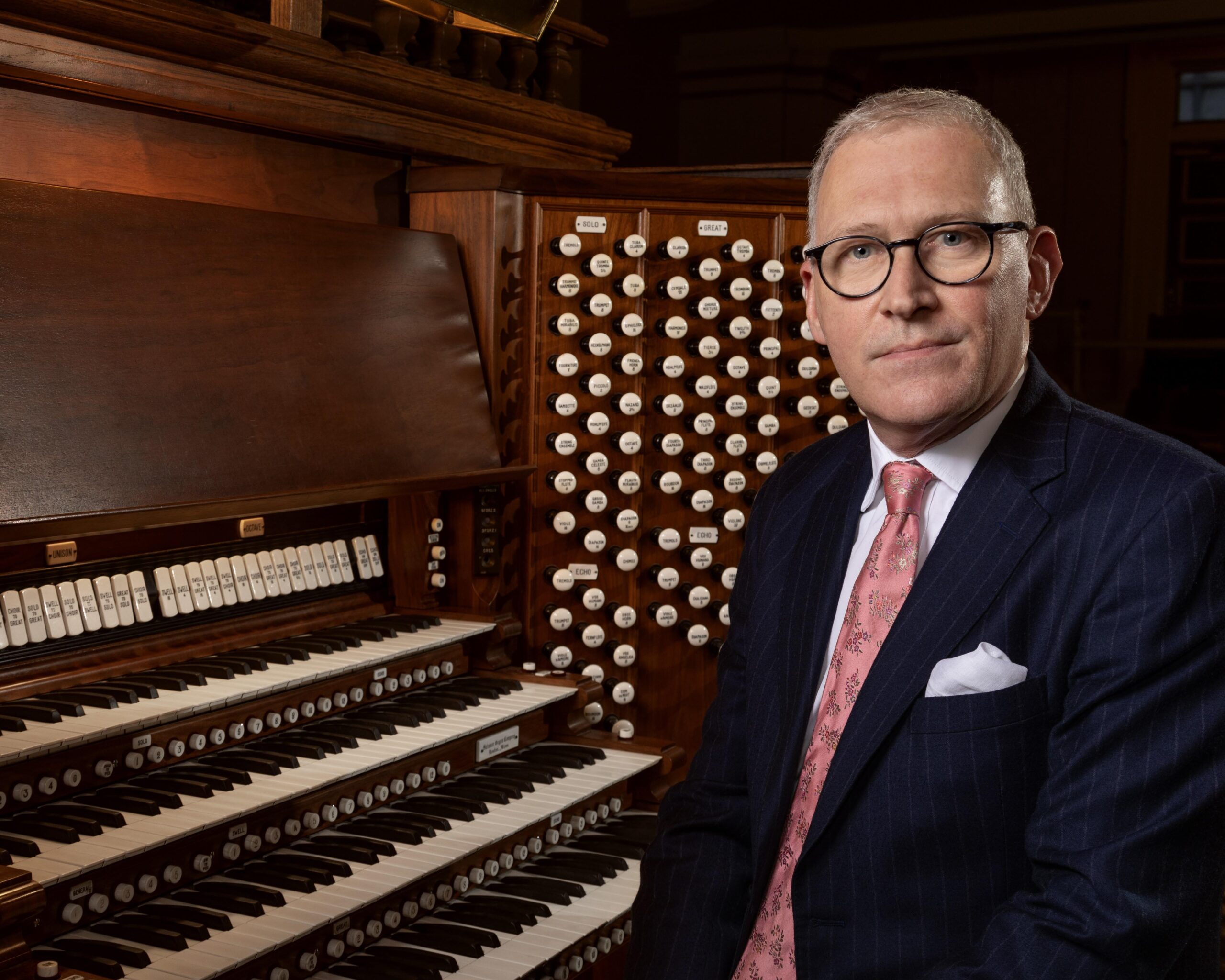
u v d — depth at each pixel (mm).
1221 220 8852
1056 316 8914
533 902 2082
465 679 2623
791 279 3051
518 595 2877
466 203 2795
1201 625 1166
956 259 1298
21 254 1893
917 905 1285
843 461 1632
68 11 1912
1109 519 1245
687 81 7512
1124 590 1197
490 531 2758
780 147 7371
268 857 1913
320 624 2498
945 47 8344
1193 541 1185
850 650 1419
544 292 2848
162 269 2117
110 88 2049
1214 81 8773
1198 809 1139
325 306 2418
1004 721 1260
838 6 7250
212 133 2332
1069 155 9156
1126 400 8812
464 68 3602
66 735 1745
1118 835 1145
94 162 2117
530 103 2961
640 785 2592
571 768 2492
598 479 2922
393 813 2148
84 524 1800
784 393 3100
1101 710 1187
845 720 1402
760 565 1642
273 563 2375
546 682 2658
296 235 2418
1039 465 1333
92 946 1566
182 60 2141
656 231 2928
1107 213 9117
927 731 1287
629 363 2867
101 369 1945
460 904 2041
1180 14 7797
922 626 1321
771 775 1466
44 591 1948
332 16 2740
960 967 1199
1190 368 7590
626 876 2250
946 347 1298
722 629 3068
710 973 1475
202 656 2205
